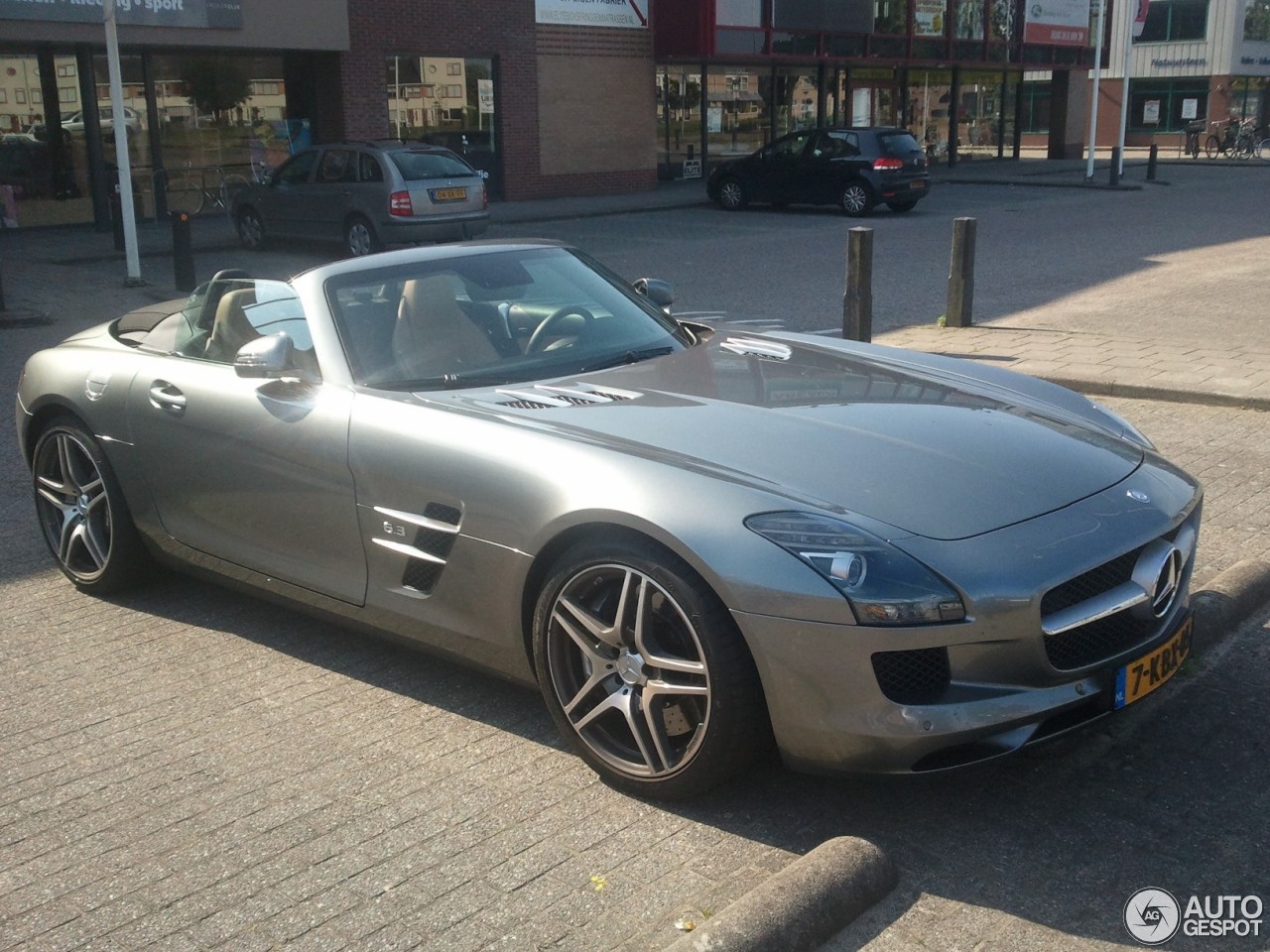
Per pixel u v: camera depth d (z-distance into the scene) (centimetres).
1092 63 3650
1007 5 3241
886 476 310
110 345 480
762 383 381
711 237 1841
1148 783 321
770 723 296
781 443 325
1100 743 343
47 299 1312
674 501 298
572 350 414
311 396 388
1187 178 2962
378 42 2175
